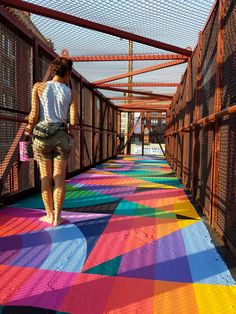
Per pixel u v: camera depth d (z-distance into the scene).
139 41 4.66
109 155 11.94
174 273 1.92
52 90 2.80
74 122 2.96
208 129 3.23
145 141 16.77
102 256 2.17
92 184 5.43
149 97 11.01
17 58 3.77
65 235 2.61
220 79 2.75
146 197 4.28
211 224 2.92
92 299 1.61
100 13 3.85
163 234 2.67
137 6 3.66
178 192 4.70
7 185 3.68
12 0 3.52
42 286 1.74
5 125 3.57
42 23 4.47
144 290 1.71
